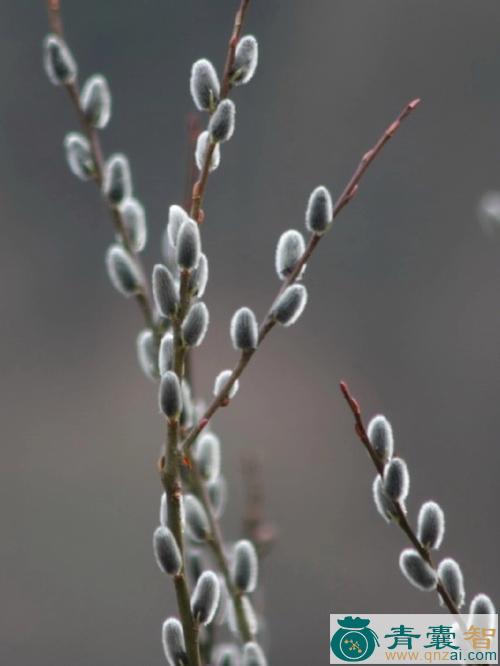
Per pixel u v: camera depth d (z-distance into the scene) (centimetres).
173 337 95
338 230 341
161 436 326
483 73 341
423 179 339
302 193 336
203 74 97
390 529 292
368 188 340
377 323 338
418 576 95
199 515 104
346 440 320
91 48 343
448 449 330
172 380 94
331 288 341
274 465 314
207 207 331
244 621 104
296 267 97
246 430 316
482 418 331
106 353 340
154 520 314
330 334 335
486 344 332
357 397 335
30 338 339
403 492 95
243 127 338
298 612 279
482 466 323
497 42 343
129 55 342
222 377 97
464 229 337
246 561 104
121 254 108
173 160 334
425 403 333
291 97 341
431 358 335
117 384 336
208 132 97
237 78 97
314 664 269
